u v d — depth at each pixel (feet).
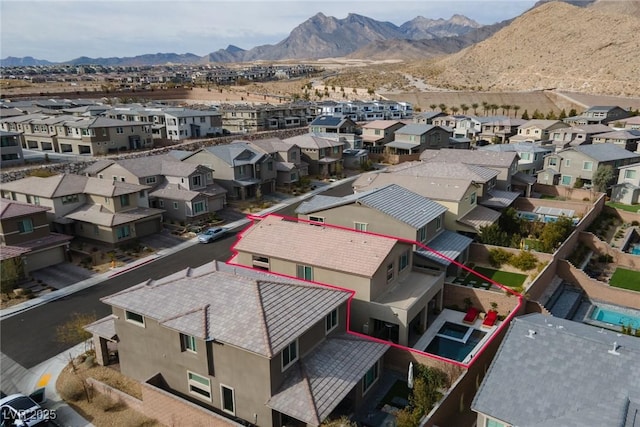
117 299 69.62
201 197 153.38
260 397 58.39
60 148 226.38
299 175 207.62
